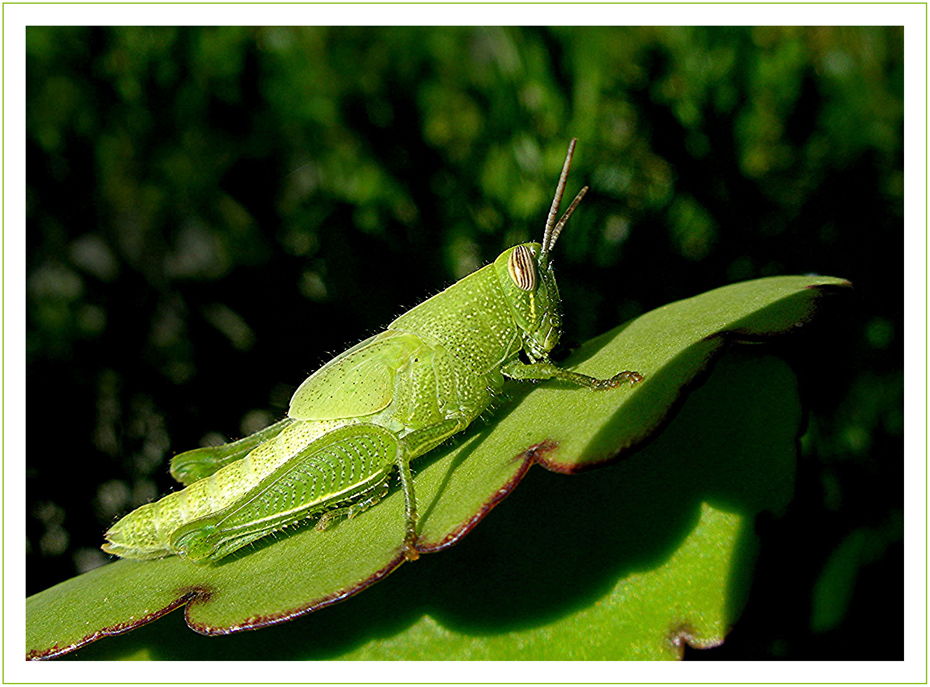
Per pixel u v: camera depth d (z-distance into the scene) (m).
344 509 0.10
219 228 0.13
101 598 0.10
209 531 0.10
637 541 0.09
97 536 0.13
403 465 0.09
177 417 0.13
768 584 0.11
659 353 0.09
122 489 0.13
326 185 0.13
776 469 0.09
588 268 0.12
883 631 0.11
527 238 0.13
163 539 0.11
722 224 0.12
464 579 0.09
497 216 0.13
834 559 0.11
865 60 0.13
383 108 0.13
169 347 0.13
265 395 0.13
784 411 0.09
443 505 0.09
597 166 0.12
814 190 0.12
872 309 0.12
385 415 0.11
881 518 0.11
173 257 0.13
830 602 0.11
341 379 0.11
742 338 0.09
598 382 0.09
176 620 0.10
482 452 0.10
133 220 0.13
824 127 0.13
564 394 0.10
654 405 0.09
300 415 0.11
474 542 0.09
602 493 0.09
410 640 0.09
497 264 0.11
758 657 0.11
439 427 0.10
